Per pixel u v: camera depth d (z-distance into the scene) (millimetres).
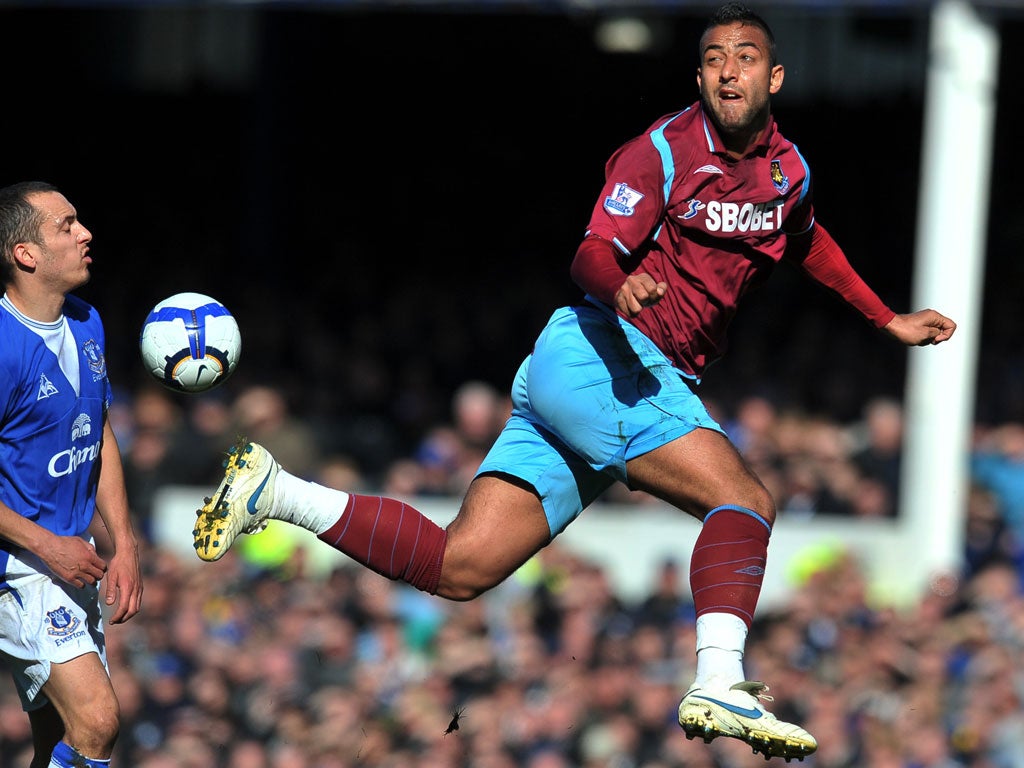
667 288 14680
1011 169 64438
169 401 46000
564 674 34406
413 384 50094
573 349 14883
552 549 37781
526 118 66250
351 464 43156
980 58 42750
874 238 62469
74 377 16203
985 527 41875
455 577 15383
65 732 16531
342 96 66750
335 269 63469
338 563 38656
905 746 33500
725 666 13695
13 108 68625
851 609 36844
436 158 67000
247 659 34406
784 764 33188
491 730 33312
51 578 16219
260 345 52719
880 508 42125
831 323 55125
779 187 14594
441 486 42000
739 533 14109
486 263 65500
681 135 14484
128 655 34375
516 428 15750
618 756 33031
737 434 43969
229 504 14961
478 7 42875
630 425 14609
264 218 64750
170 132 68438
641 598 39438
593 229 14312
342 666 34688
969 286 43031
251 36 67938
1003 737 33750
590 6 42562
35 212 15766
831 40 61594
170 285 61719
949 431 41750
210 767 32938
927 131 44031
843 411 49031
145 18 68250
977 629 36156
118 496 16922
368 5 43375
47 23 68500
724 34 14383
